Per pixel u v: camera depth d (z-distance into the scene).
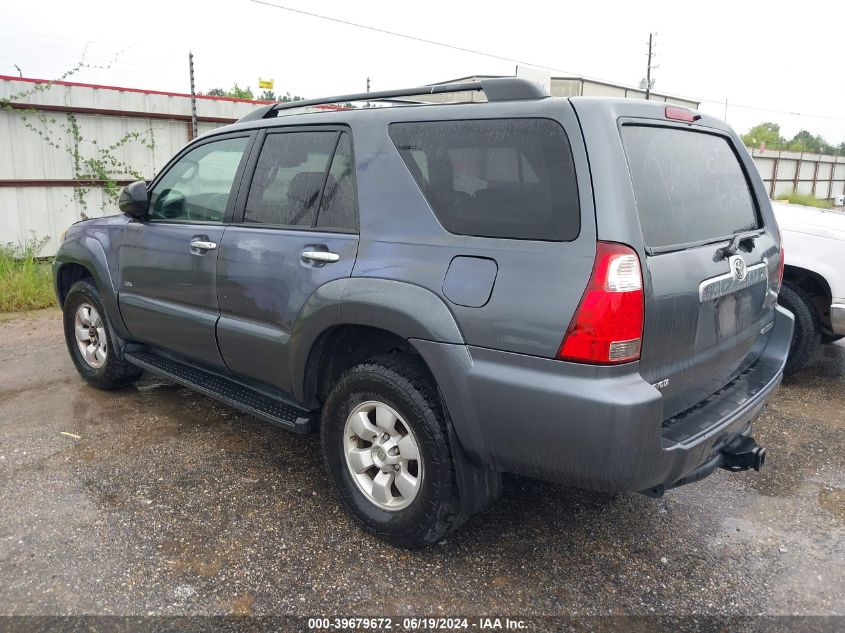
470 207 2.57
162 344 4.04
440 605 2.54
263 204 3.37
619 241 2.23
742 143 3.39
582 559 2.85
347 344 3.12
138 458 3.71
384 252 2.75
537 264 2.33
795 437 4.14
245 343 3.37
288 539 2.94
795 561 2.86
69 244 4.69
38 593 2.55
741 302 2.92
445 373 2.51
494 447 2.47
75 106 9.91
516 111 2.51
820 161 41.72
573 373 2.24
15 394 4.74
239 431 4.10
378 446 2.86
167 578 2.65
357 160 2.95
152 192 4.15
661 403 2.26
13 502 3.21
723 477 3.62
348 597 2.57
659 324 2.32
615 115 2.40
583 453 2.26
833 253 4.73
